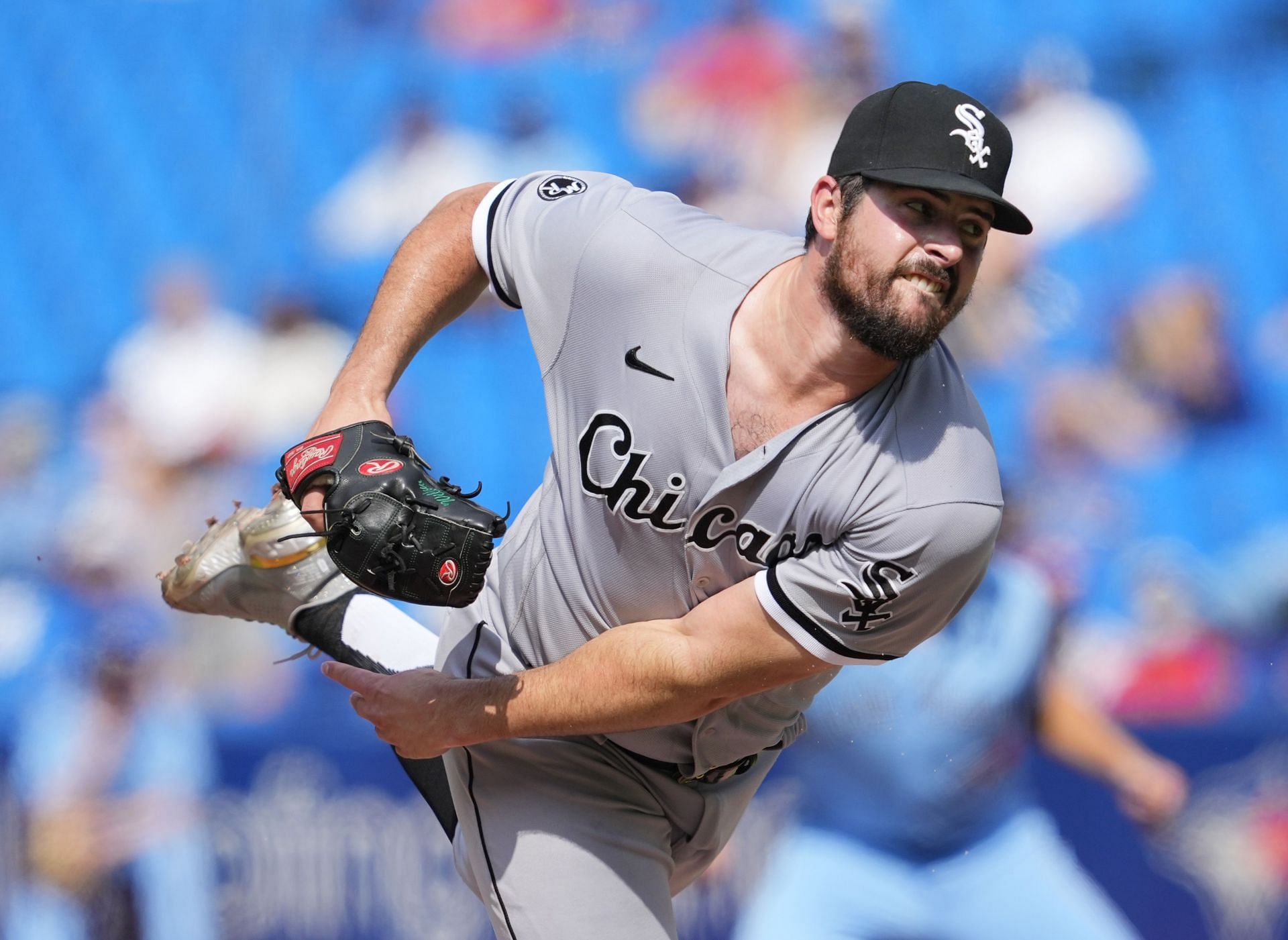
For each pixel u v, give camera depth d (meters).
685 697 9.00
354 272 34.06
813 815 15.64
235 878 18.27
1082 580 22.86
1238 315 29.61
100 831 18.64
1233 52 33.75
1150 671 20.64
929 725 15.05
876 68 33.38
